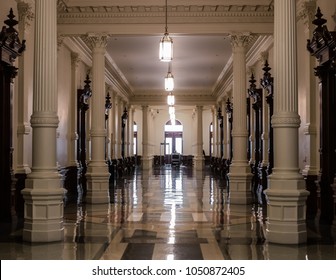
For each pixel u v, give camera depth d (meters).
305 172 10.62
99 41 13.22
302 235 6.98
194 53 19.16
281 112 7.07
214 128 32.16
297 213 6.93
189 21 13.27
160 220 9.43
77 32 13.26
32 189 7.10
